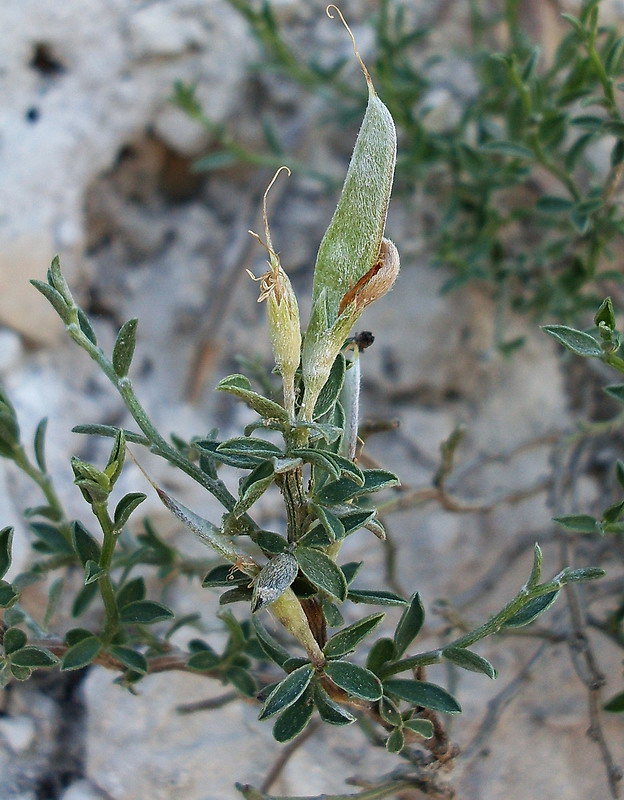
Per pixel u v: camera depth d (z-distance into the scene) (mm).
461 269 267
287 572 148
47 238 255
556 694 225
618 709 194
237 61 294
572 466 245
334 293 146
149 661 186
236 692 203
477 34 305
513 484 269
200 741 218
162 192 295
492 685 230
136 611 172
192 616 197
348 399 160
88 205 279
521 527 256
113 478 154
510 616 160
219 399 273
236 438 146
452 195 271
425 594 250
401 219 296
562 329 164
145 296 282
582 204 228
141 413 160
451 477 262
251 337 281
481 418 281
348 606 245
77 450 248
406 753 181
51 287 158
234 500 158
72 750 218
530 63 233
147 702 220
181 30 284
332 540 147
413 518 257
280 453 146
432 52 321
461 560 253
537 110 240
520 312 278
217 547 151
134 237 287
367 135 143
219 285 282
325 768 217
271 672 224
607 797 215
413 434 277
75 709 221
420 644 239
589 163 272
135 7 281
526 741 221
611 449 269
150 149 288
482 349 285
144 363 273
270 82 302
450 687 218
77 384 257
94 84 274
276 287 144
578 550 245
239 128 300
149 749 216
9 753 214
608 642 231
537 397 283
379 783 184
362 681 154
